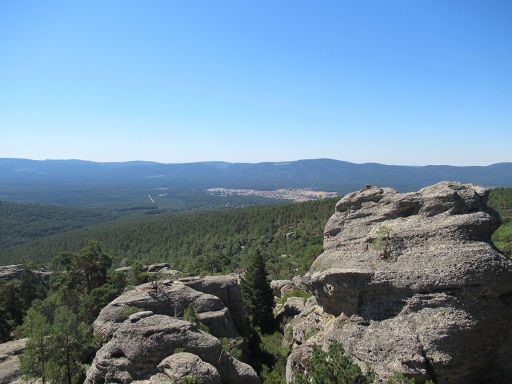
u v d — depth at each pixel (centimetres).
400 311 2748
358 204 3491
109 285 5594
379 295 2880
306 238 12544
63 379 3559
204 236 15238
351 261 3123
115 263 12206
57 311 4256
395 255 2944
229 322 4406
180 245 14662
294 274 10038
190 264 10762
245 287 6081
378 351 2625
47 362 3469
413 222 3036
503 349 2664
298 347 3256
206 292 4962
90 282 6369
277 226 14888
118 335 3272
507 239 6656
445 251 2755
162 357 3138
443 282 2652
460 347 2525
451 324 2541
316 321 3416
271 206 17662
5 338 5584
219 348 3350
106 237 15862
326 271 3111
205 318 4228
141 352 3114
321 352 2416
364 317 2886
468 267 2634
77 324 3781
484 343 2589
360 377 2208
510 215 9344
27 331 3981
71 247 14662
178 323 3359
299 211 15288
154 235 15788
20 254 14438
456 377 2516
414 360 2477
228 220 16475
